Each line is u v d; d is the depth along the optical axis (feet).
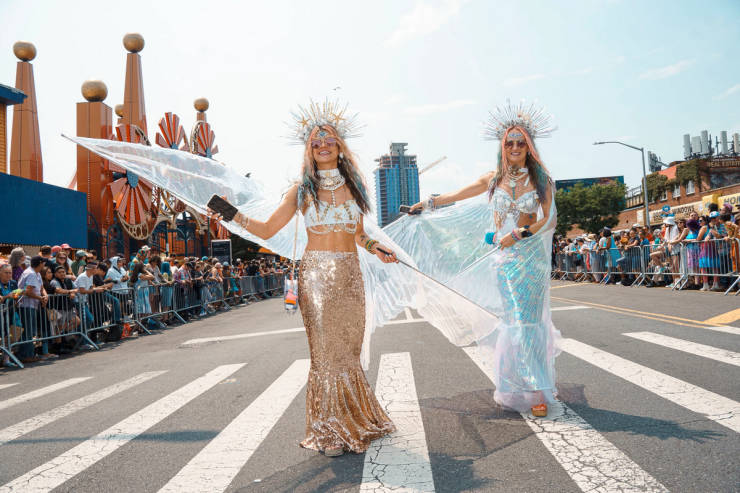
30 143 65.31
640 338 19.45
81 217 57.88
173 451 10.49
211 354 24.08
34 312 26.76
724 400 11.24
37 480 9.33
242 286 63.77
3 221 46.09
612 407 11.37
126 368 22.36
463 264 13.62
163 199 75.56
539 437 9.80
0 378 22.71
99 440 11.62
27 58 66.39
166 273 41.88
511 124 12.59
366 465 9.02
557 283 58.44
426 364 17.42
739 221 36.47
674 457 8.40
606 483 7.62
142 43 80.84
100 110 63.21
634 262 47.09
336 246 10.91
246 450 10.25
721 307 26.68
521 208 12.34
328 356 10.41
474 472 8.39
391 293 12.64
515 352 11.53
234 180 12.55
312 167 11.05
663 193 157.07
